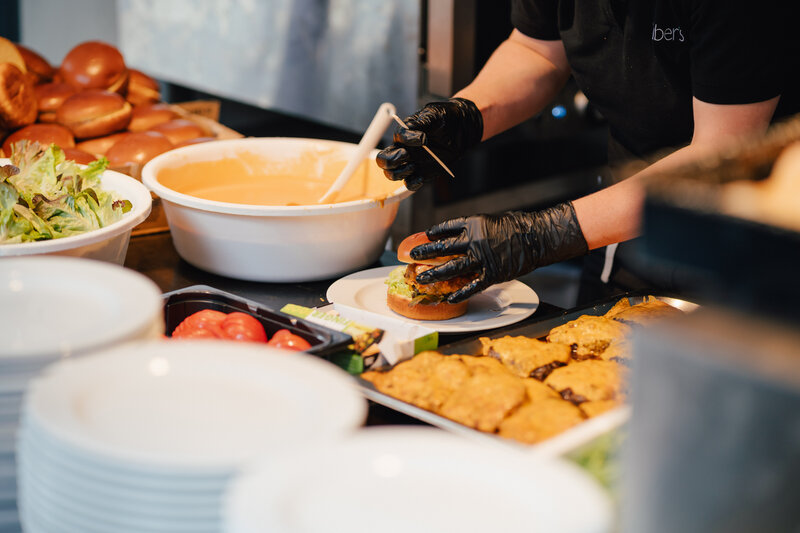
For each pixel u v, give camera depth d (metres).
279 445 0.63
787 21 1.34
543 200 2.85
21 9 4.48
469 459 0.60
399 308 1.43
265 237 1.48
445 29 2.54
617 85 1.75
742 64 1.36
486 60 2.60
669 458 0.56
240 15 3.35
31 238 1.26
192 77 3.70
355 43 2.88
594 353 1.25
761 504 0.53
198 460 0.60
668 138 1.76
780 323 0.56
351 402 0.68
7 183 1.26
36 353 0.73
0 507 0.77
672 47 1.62
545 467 0.59
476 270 1.38
